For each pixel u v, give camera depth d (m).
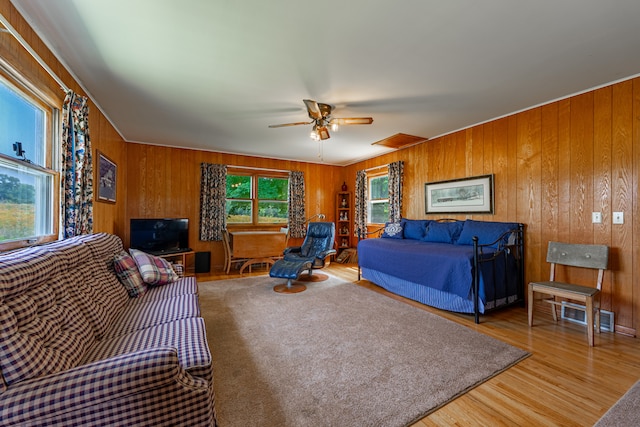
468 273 2.73
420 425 1.40
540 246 3.05
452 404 1.56
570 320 2.77
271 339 2.33
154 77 2.45
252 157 5.72
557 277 2.91
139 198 4.68
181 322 1.68
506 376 1.82
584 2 1.58
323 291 3.80
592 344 2.23
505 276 2.99
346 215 6.60
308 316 2.86
